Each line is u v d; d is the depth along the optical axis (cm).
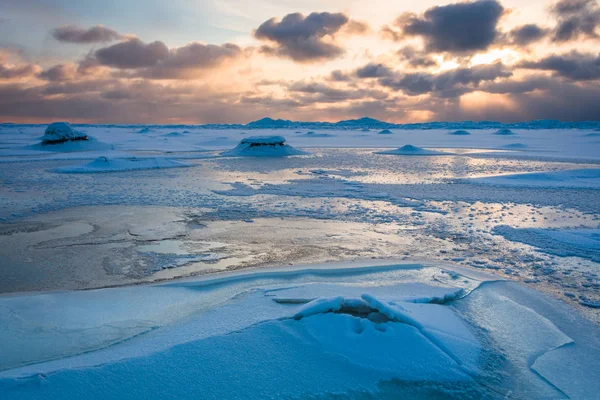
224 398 332
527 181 1959
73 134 4541
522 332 480
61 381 334
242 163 3061
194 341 396
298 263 757
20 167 2673
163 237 946
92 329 472
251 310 502
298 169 2619
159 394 332
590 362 418
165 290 605
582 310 557
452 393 356
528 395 360
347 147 5272
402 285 618
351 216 1191
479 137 8700
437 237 959
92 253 821
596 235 956
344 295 560
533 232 998
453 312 517
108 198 1472
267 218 1159
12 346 430
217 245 881
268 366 371
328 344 404
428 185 1872
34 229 1019
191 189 1712
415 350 401
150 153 4056
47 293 602
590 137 8219
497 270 728
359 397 345
